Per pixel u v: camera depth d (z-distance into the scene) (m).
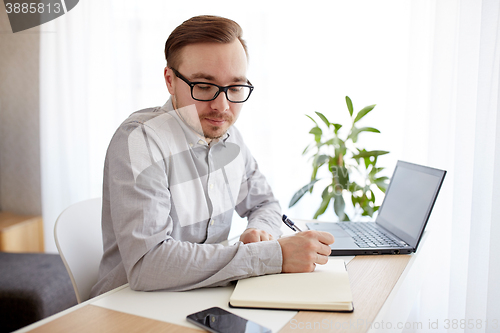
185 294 0.74
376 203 1.94
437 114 1.70
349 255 1.00
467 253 1.60
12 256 2.08
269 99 2.21
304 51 2.15
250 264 0.78
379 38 2.01
